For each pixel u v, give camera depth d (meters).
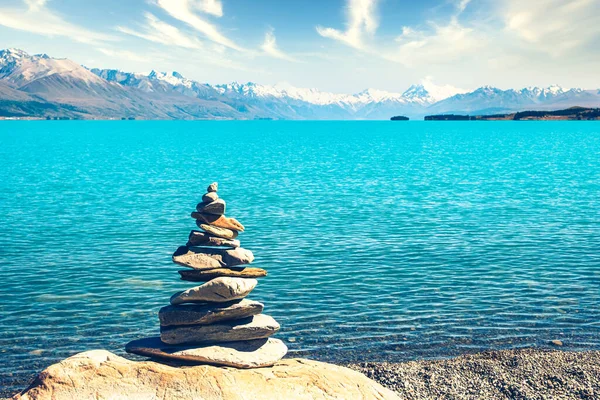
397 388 20.70
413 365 22.45
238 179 88.75
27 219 52.75
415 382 21.11
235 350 19.75
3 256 39.00
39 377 17.78
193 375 18.25
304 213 56.59
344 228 48.94
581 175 93.56
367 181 85.94
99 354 18.80
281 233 46.78
